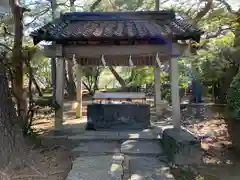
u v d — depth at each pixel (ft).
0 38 28.30
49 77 56.13
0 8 23.67
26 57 21.83
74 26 23.15
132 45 21.17
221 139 21.58
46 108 26.23
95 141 20.13
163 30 20.62
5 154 13.73
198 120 28.99
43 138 20.01
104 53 21.35
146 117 23.70
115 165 14.29
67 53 21.49
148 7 51.19
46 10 49.47
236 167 15.53
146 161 16.29
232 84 18.02
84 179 12.40
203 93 35.91
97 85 65.77
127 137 20.57
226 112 19.22
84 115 32.07
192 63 31.91
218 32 33.53
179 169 15.28
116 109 23.45
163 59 28.89
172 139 16.40
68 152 17.74
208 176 14.30
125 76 65.62
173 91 21.18
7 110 14.29
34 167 14.39
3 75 14.32
